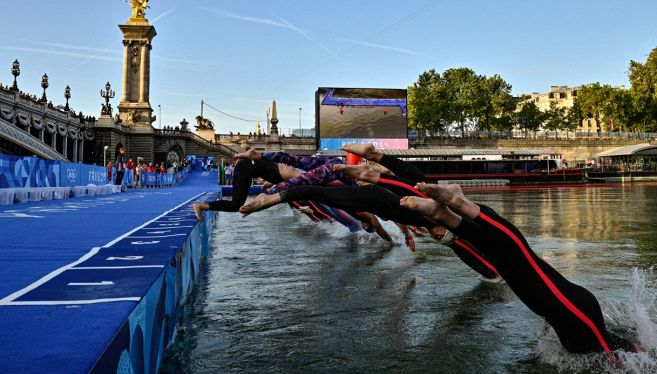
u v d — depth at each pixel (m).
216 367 3.01
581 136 80.31
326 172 5.26
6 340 1.67
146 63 67.81
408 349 3.33
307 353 3.25
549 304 3.04
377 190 3.80
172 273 3.52
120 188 24.62
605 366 3.01
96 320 1.89
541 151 49.94
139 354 2.18
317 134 51.94
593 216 13.87
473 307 4.37
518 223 12.04
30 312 2.03
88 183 19.14
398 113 53.19
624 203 19.88
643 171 54.06
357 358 3.17
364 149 4.35
